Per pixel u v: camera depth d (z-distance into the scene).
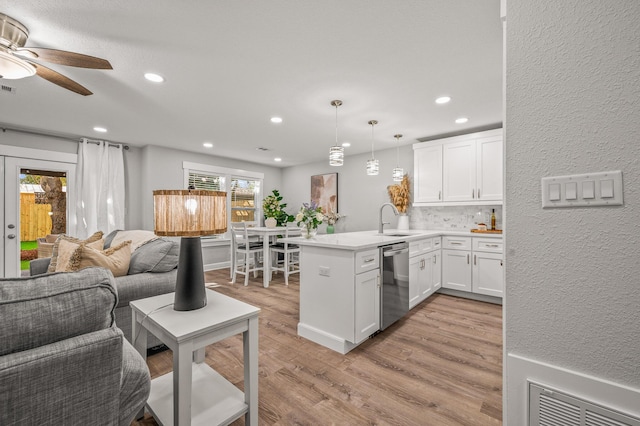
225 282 4.40
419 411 1.50
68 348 0.75
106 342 0.80
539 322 0.93
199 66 2.16
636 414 0.79
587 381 0.86
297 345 2.27
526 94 0.95
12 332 0.71
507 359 0.99
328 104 2.91
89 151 4.26
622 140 0.81
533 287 0.94
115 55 2.01
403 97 2.74
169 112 3.13
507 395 0.99
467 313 3.01
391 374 1.84
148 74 2.28
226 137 4.20
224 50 1.95
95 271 0.94
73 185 4.16
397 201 4.58
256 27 1.71
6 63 1.66
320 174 5.99
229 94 2.66
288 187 6.66
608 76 0.82
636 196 0.79
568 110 0.88
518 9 0.97
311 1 1.50
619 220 0.81
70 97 2.72
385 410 1.51
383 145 4.68
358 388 1.70
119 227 4.50
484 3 1.52
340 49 1.94
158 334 1.23
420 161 4.13
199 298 1.37
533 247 0.94
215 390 1.49
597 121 0.84
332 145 4.67
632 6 0.80
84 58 1.68
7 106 2.95
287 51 1.97
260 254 5.38
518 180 0.96
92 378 0.78
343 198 5.55
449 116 3.28
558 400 0.90
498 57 2.04
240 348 2.22
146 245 2.28
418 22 1.67
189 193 1.29
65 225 4.10
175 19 1.64
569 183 0.88
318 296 2.34
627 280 0.80
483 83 2.45
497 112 3.15
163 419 1.26
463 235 3.55
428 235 3.27
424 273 3.26
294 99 2.78
